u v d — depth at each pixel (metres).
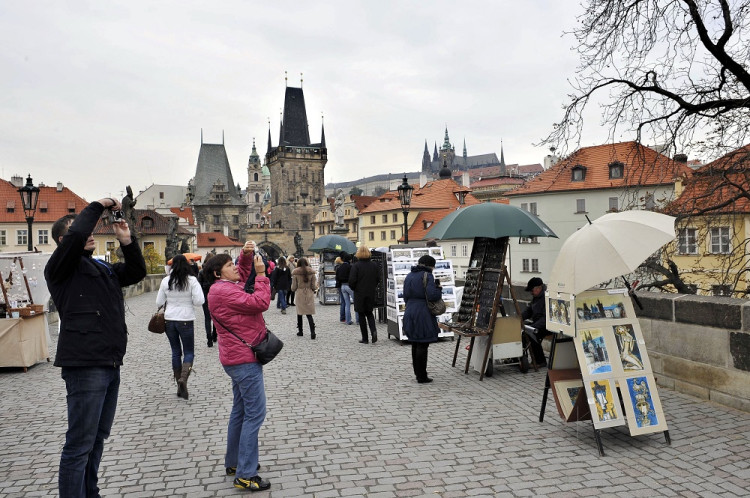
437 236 9.69
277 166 136.62
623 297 6.51
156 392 8.97
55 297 4.38
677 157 14.36
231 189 135.25
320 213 125.25
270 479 5.32
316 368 10.61
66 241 4.24
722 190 13.88
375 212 92.56
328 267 25.52
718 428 6.43
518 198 58.22
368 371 10.29
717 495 4.76
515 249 58.28
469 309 10.32
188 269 8.86
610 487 5.00
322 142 138.88
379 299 17.34
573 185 54.12
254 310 5.21
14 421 7.40
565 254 6.43
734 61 12.84
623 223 6.24
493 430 6.69
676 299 8.01
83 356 4.28
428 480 5.23
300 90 136.62
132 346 13.77
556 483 5.11
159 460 5.88
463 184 97.94
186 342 8.83
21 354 10.57
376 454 5.93
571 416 6.23
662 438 6.21
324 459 5.81
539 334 9.99
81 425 4.33
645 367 6.30
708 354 7.54
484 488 5.03
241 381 5.19
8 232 75.50
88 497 4.69
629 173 15.15
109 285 4.51
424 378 9.26
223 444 6.39
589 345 6.22
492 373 9.82
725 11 12.52
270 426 6.97
